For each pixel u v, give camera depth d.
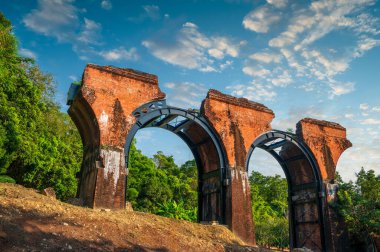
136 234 14.16
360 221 24.50
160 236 14.90
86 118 20.52
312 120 27.06
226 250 15.89
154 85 21.05
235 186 21.92
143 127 22.30
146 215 18.47
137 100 20.27
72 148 36.31
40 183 30.02
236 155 22.72
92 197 17.73
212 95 22.98
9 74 24.48
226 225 21.05
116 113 19.44
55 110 34.09
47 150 28.55
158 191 45.25
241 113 23.86
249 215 21.80
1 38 24.33
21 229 11.01
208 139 23.50
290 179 28.56
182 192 51.50
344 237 24.83
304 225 26.69
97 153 18.69
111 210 17.72
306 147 26.23
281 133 25.33
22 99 24.73
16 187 18.19
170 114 21.39
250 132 23.75
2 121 22.58
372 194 25.92
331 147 27.16
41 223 12.13
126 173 18.94
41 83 32.75
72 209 14.95
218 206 22.72
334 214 25.17
